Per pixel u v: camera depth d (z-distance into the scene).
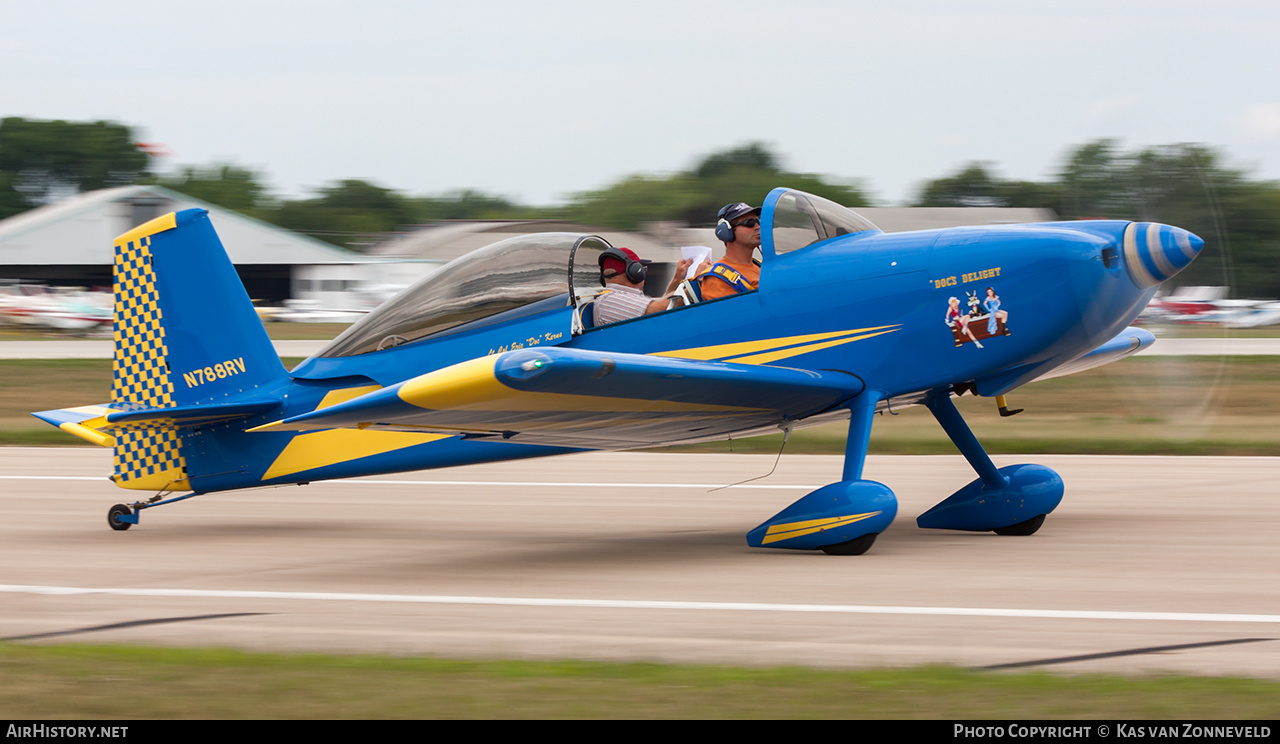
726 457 35.97
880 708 10.19
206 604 16.44
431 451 22.41
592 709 10.34
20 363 79.88
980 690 10.67
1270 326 97.44
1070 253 17.80
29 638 14.30
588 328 20.77
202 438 23.80
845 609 14.88
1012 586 16.05
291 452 23.36
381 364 22.25
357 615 15.48
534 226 159.50
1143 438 37.06
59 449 41.66
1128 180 21.73
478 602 16.20
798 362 19.23
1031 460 32.56
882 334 18.81
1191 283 22.62
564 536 22.80
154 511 27.84
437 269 22.14
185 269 23.78
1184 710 9.92
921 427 43.59
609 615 15.01
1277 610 14.36
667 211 114.69
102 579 18.69
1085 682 10.85
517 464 36.09
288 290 175.25
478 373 15.12
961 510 20.88
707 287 20.09
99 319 127.00
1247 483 26.95
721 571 17.88
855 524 18.36
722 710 10.25
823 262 19.31
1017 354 18.23
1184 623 13.75
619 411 17.77
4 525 25.48
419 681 11.36
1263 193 30.95
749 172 112.81
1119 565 17.44
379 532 24.12
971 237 18.56
